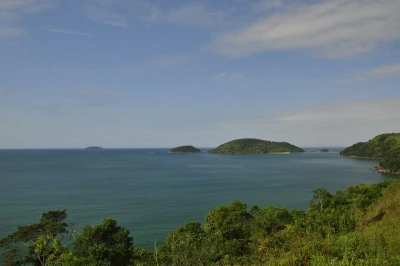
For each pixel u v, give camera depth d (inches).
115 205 2677.2
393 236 540.1
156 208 2568.9
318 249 490.3
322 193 1862.7
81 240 924.0
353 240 513.7
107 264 775.7
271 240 717.9
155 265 888.9
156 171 6127.0
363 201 1401.3
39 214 2267.5
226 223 1318.9
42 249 839.7
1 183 4087.1
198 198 3051.2
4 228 1902.1
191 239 990.4
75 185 3954.2
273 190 3555.6
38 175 5162.4
